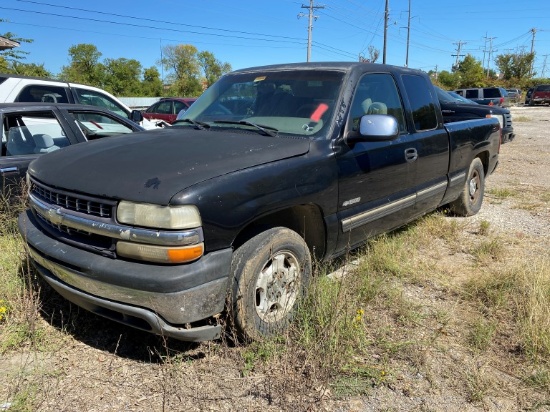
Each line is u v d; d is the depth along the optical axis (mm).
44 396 2604
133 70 66000
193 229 2588
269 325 3088
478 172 6305
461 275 4359
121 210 2643
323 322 3072
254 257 2914
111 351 3062
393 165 4133
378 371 2848
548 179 9094
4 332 3156
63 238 2949
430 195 4918
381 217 4129
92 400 2604
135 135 3689
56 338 3162
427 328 3396
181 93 74125
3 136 4832
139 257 2619
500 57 74438
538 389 2758
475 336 3221
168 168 2779
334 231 3586
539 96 42219
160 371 2863
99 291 2711
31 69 35531
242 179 2838
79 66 63219
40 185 3168
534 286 3730
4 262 3977
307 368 2816
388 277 4156
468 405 2633
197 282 2623
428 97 4973
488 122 6375
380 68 4320
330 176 3432
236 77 4438
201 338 2771
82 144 3564
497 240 5188
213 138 3395
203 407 2570
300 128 3596
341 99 3734
